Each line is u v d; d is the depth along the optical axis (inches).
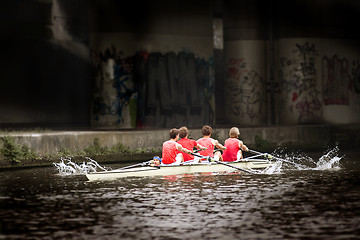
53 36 4827.8
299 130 4468.5
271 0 5216.5
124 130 3882.9
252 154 4099.4
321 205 1736.0
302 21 4958.2
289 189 2078.0
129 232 1412.4
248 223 1496.1
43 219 1577.3
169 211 1674.5
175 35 4692.4
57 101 4879.4
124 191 2075.5
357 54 5462.6
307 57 4963.1
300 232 1385.3
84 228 1461.6
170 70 4685.0
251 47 5206.7
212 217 1579.7
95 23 4404.5
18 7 4589.1
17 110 4603.8
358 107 5541.3
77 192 2070.6
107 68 4407.0
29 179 2513.5
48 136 3206.2
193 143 2659.9
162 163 2618.1
